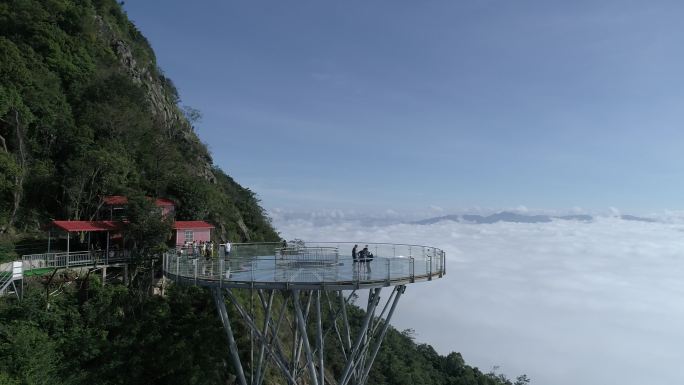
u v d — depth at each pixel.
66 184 32.91
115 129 41.00
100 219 33.34
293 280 18.66
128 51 59.66
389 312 20.97
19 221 31.55
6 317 21.88
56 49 44.53
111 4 68.25
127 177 37.16
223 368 27.14
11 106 33.56
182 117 64.38
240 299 33.72
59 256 26.78
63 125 37.88
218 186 54.78
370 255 22.97
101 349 23.48
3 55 36.28
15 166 31.03
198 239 34.97
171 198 37.94
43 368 20.11
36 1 47.69
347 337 24.52
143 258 29.03
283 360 23.61
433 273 20.98
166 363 25.03
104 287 27.02
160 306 28.17
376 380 58.97
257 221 58.06
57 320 23.41
